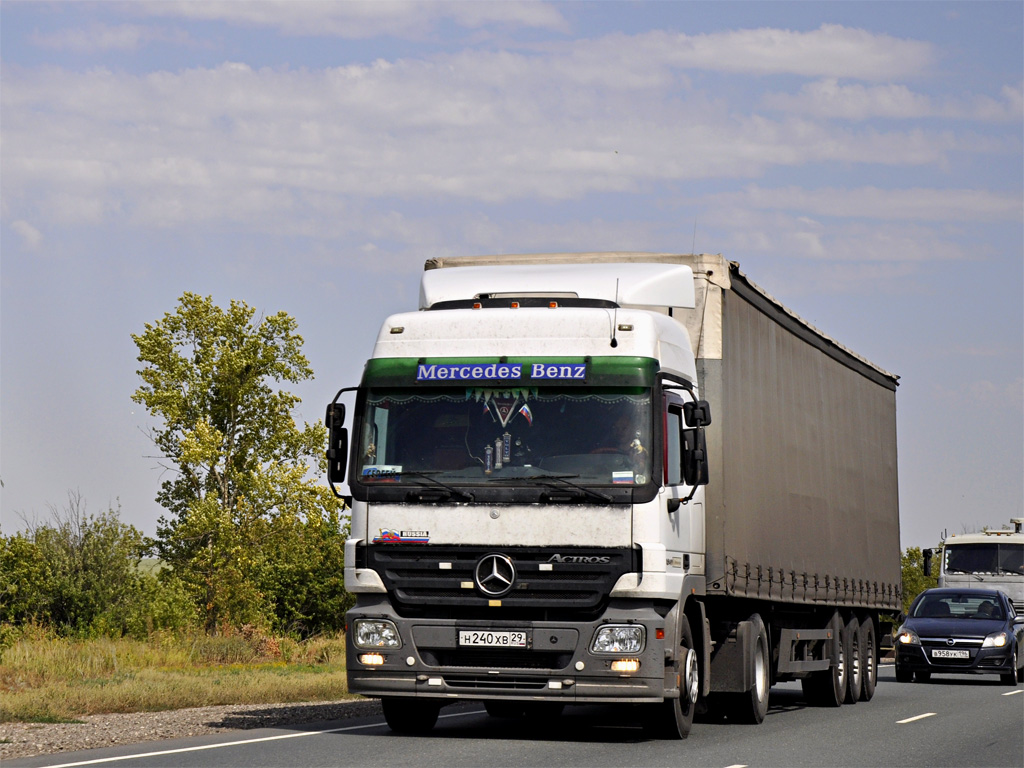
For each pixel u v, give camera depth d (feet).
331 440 62.49
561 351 61.00
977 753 62.34
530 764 52.90
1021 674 137.69
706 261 70.54
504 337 61.67
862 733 71.77
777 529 79.51
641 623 58.39
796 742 65.57
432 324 62.59
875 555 107.55
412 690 59.82
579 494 58.75
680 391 64.28
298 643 167.02
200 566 205.57
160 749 57.62
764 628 78.95
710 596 69.00
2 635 118.01
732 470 70.54
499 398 60.70
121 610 191.93
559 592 58.80
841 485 97.55
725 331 70.74
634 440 59.41
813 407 90.63
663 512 59.36
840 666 97.25
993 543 184.24
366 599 61.16
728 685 72.69
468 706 88.74
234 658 146.92
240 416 227.61
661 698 58.70
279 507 208.95
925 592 144.36
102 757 54.34
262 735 64.23
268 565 228.22
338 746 58.75
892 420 117.50
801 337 88.38
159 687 89.45
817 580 88.79
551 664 59.11
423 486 60.18
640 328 61.21
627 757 56.29
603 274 68.08
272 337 228.43
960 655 130.62
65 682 98.58
